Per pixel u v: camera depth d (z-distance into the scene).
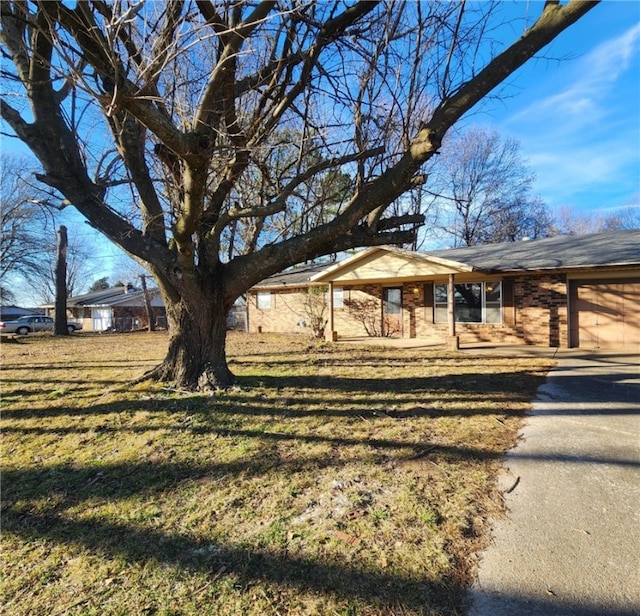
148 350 13.37
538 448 4.10
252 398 5.98
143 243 6.05
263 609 2.05
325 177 7.57
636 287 11.03
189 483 3.48
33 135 5.48
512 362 9.40
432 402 5.88
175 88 4.96
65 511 3.10
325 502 3.10
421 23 4.52
